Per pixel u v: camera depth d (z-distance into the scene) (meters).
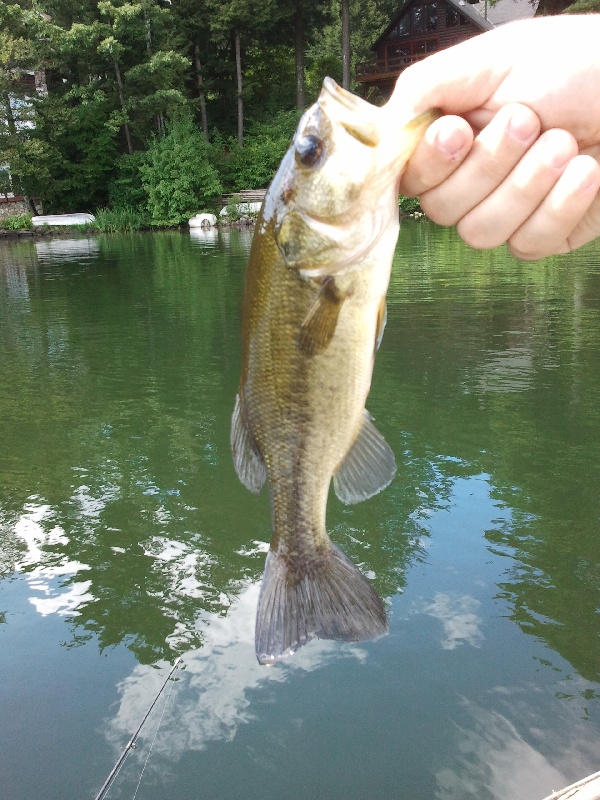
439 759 3.38
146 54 37.00
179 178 35.75
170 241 29.44
